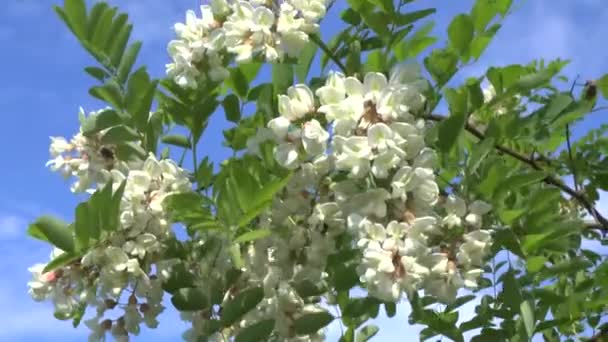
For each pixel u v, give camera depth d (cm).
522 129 77
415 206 65
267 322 70
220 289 74
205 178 77
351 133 65
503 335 74
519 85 78
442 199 71
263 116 78
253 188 65
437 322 78
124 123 77
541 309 73
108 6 77
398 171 64
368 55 75
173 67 78
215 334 74
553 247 71
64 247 67
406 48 80
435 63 75
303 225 73
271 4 75
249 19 74
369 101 66
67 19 77
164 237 75
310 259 72
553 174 91
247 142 71
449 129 69
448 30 74
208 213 68
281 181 64
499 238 69
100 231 68
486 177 68
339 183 66
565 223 70
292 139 68
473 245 66
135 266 73
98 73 78
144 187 74
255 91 83
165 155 84
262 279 75
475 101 77
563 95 79
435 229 66
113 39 78
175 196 69
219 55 78
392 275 62
